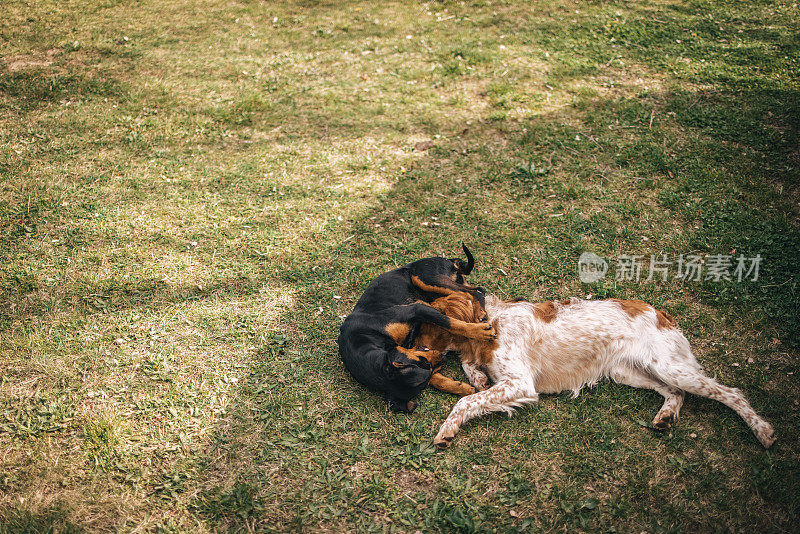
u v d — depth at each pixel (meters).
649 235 4.78
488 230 4.88
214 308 4.17
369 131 6.41
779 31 8.55
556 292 4.23
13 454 3.16
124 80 7.36
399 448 3.21
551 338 3.57
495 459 3.14
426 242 4.77
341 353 3.61
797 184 5.29
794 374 3.54
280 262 4.61
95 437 3.23
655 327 3.55
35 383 3.57
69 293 4.24
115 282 4.35
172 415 3.38
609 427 3.29
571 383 3.57
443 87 7.29
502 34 8.71
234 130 6.46
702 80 7.23
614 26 8.82
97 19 9.12
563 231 4.84
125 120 6.50
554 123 6.43
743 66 7.55
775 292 4.14
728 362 3.64
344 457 3.16
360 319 3.60
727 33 8.61
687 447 3.16
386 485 3.01
